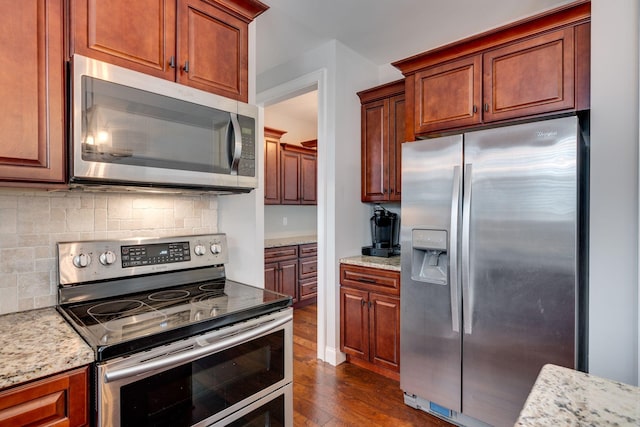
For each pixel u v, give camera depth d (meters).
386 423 2.01
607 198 1.51
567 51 1.74
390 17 2.37
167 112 1.35
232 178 1.56
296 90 3.01
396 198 2.75
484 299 1.83
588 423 0.63
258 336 1.36
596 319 1.53
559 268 1.62
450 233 1.92
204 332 1.22
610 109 1.51
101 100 1.18
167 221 1.75
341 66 2.78
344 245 2.84
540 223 1.67
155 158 1.31
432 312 2.04
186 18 1.49
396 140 2.75
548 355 1.66
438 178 2.00
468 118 2.06
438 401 2.03
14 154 1.06
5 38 1.05
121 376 0.99
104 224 1.54
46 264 1.37
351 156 2.90
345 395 2.31
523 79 1.87
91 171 1.16
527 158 1.71
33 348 0.98
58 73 1.15
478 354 1.86
